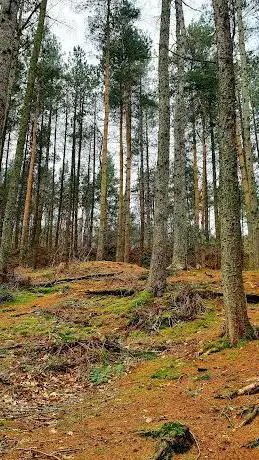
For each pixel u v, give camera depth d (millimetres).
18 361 6246
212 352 5852
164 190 9703
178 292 9070
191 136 25344
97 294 10875
